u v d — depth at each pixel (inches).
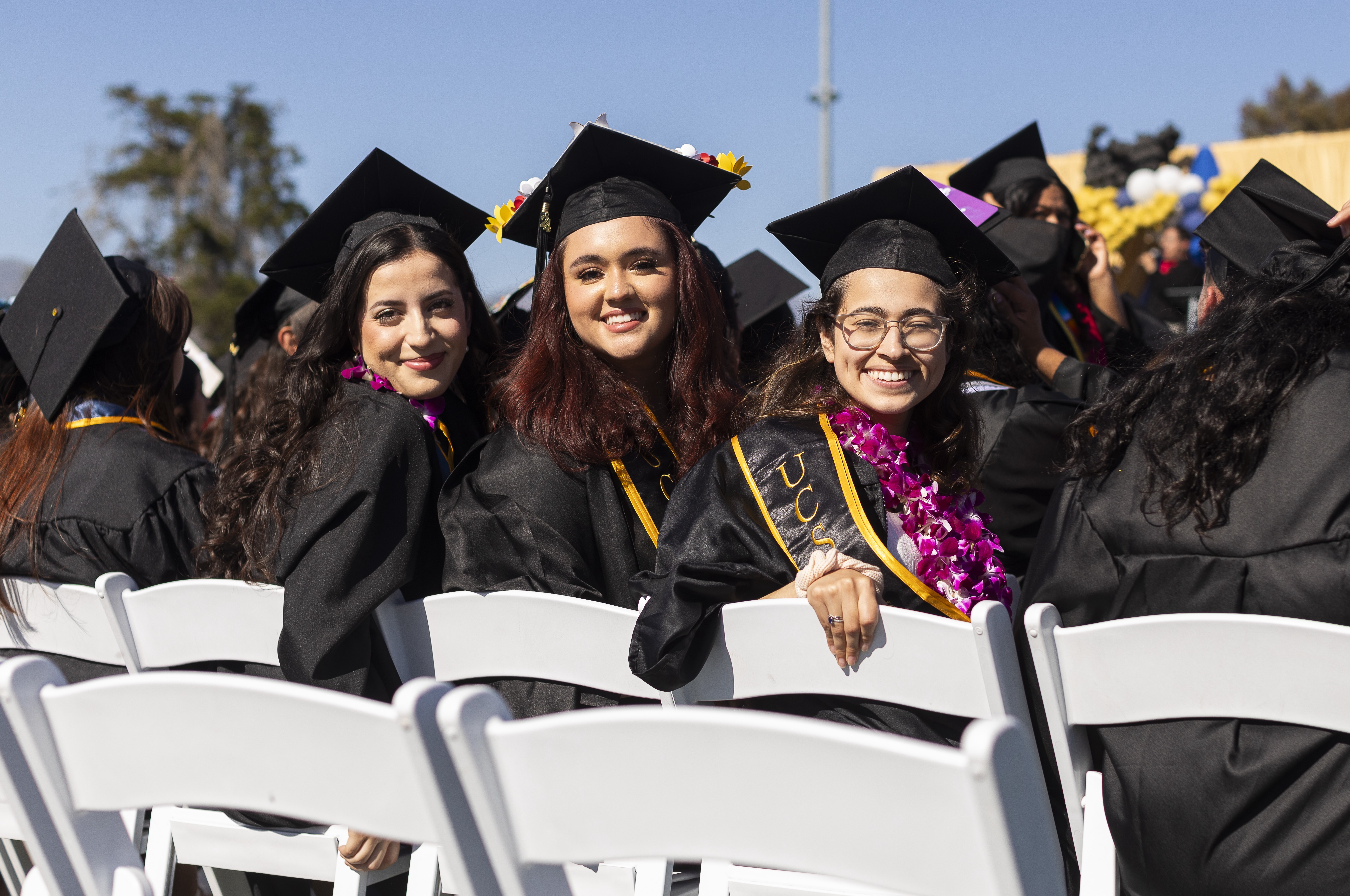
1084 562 65.4
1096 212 291.6
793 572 71.4
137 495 93.9
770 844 38.1
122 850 50.7
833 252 87.2
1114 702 58.7
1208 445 59.9
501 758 41.2
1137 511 63.5
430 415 91.1
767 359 137.5
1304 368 59.3
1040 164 142.5
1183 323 227.9
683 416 89.7
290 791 43.9
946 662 60.0
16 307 103.5
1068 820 66.1
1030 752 35.9
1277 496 58.2
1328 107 1454.2
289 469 81.9
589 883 68.2
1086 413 69.9
